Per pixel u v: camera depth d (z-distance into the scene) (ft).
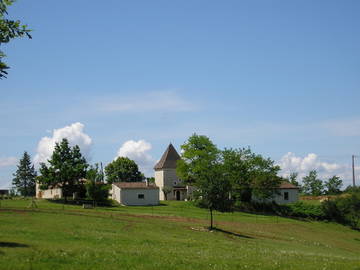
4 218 141.38
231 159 328.70
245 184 327.06
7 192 474.08
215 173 176.65
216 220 216.13
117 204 309.83
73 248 83.41
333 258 99.91
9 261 62.03
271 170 324.19
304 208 300.40
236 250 105.60
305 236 200.85
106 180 542.98
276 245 142.72
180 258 75.87
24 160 543.80
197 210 279.49
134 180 551.18
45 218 150.41
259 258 85.56
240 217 250.98
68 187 284.41
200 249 101.40
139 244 102.58
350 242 208.44
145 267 64.28
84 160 290.56
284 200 350.64
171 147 417.49
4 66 51.70
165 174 401.90
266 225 220.43
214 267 67.62
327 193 538.47
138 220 174.19
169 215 221.25
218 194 170.71
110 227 139.54
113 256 73.05
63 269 60.49
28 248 77.15
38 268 59.72
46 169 283.59
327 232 234.79
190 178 349.82
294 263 77.97
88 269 61.21
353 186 305.53
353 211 278.46
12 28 49.26
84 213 186.60
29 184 542.16
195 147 350.43
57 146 286.25
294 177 556.92
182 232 147.23
